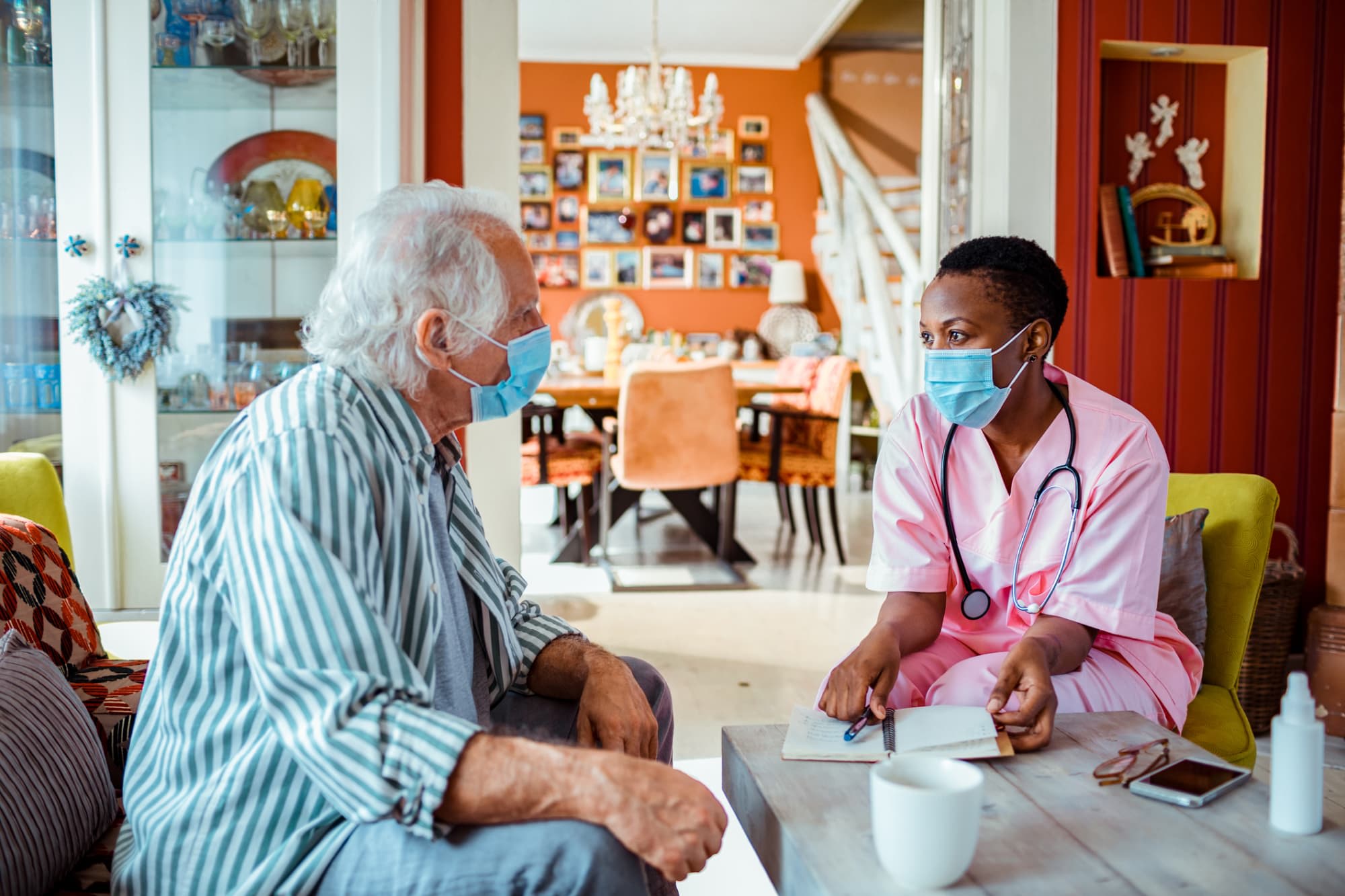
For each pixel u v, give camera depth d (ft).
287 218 9.39
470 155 9.61
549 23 23.41
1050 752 3.79
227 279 9.39
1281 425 10.77
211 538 3.50
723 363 14.79
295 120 9.32
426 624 3.64
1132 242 10.41
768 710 9.75
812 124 25.12
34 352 9.32
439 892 3.09
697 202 26.16
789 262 25.45
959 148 10.67
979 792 2.78
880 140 24.34
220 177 9.31
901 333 21.45
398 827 3.19
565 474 16.03
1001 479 5.07
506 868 3.05
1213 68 10.91
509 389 3.99
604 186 26.00
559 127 25.88
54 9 8.95
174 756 3.48
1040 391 5.00
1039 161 10.08
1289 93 10.52
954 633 5.39
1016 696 4.40
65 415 9.18
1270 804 3.26
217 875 3.32
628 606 13.70
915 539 5.23
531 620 4.80
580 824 3.06
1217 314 10.59
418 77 9.25
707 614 13.28
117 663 5.46
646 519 20.63
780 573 15.70
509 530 10.03
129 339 9.08
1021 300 4.66
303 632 3.13
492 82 9.64
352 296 3.76
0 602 4.89
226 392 9.42
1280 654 9.01
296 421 3.40
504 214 4.09
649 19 23.18
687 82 19.94
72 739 3.98
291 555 3.16
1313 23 10.48
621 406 14.79
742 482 26.27
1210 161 10.98
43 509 6.23
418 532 3.65
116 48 9.06
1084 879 2.83
